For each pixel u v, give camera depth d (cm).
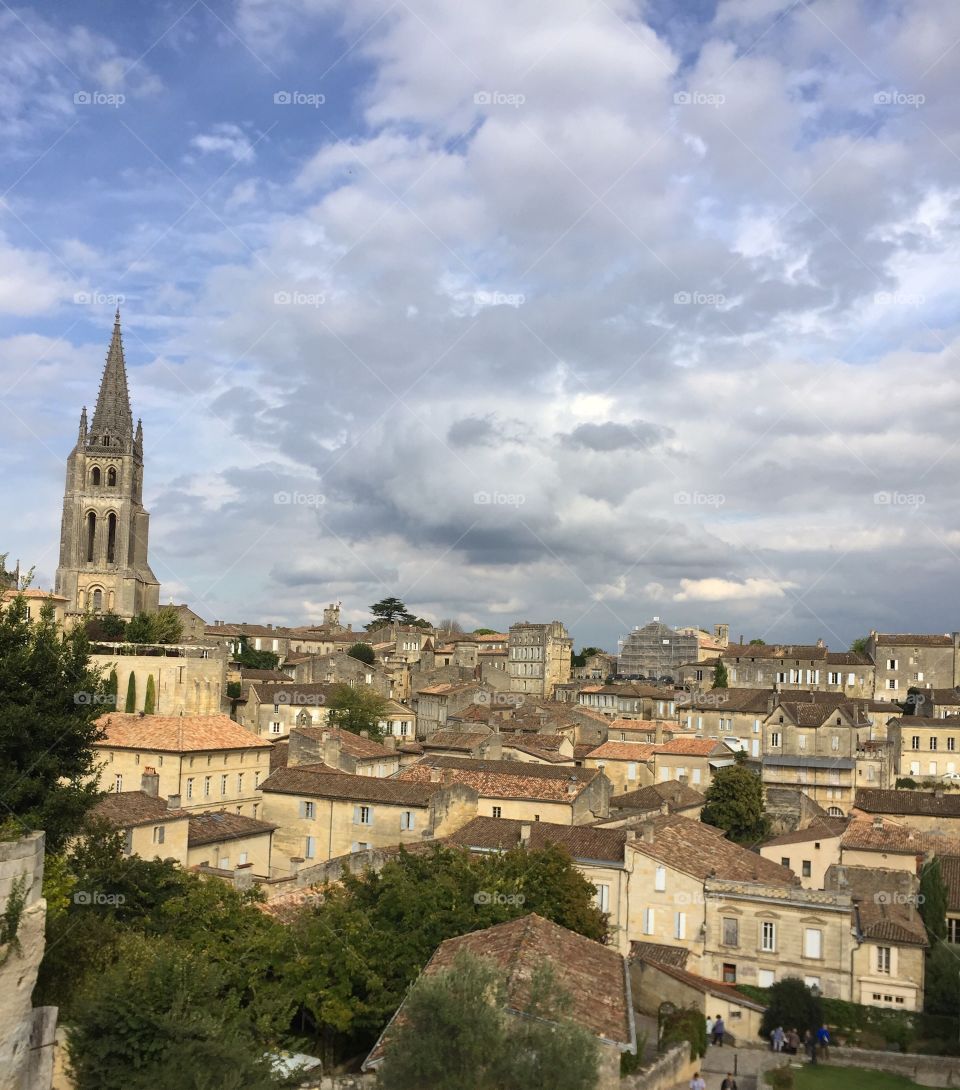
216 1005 3484
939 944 6044
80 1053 3156
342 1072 4209
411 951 4606
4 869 2644
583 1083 2944
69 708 4419
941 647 17212
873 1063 5191
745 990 6019
